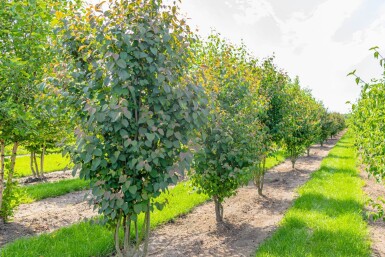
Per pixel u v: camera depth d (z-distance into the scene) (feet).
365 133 26.94
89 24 14.98
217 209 27.22
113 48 13.65
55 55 24.63
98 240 21.71
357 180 42.27
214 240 23.48
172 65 14.46
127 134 13.30
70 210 32.42
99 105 13.88
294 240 21.62
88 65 14.83
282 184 43.93
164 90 13.75
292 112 46.60
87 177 14.49
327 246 20.75
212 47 33.22
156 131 14.23
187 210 30.19
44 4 22.70
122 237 22.65
